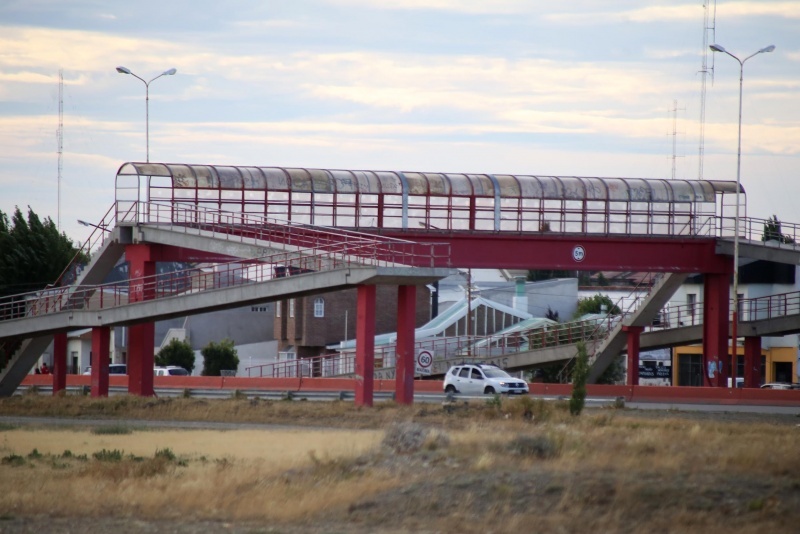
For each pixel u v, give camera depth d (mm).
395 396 107562
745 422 92000
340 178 129375
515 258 132750
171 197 124438
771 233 137000
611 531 42656
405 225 130375
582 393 89625
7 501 51562
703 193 138250
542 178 135375
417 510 47094
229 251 117062
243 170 127250
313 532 44344
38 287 187500
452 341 176625
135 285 121375
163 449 69750
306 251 110688
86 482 56875
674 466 52000
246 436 80750
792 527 42250
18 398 114188
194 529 45406
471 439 63969
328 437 79000
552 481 49312
